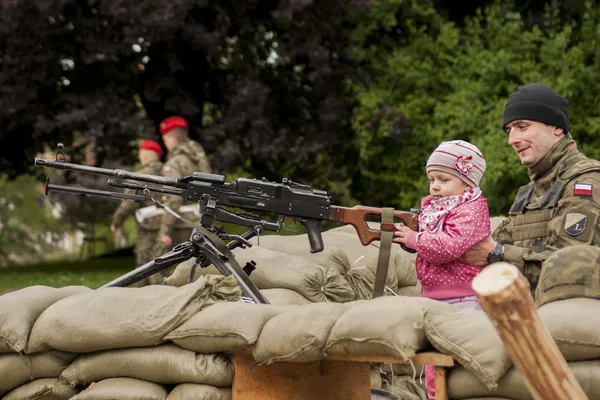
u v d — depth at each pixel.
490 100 24.59
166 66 25.00
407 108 26.77
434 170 6.52
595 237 5.95
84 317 5.97
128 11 21.59
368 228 6.57
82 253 45.62
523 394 4.77
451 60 26.66
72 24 23.16
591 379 4.68
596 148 24.61
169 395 5.83
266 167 27.75
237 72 25.81
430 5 28.42
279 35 25.77
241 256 7.96
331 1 24.88
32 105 23.84
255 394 5.72
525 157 6.51
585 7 27.19
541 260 6.06
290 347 5.35
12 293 6.55
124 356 5.92
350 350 5.23
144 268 6.79
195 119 26.48
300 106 27.95
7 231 49.25
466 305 6.29
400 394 7.34
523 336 3.13
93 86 24.66
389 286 8.36
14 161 28.78
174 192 6.62
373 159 27.66
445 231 6.34
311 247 6.57
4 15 21.80
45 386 6.13
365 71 27.61
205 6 23.83
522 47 25.53
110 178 6.64
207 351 5.72
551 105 6.44
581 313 4.79
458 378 4.95
